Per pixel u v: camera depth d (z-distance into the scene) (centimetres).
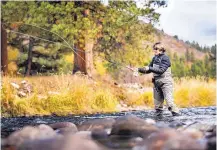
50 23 1669
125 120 467
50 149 355
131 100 1409
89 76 1588
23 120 949
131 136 450
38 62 1736
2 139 463
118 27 1692
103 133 457
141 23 1728
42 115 1123
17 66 1720
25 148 374
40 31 1684
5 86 1168
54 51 1727
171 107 891
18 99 1157
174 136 369
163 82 891
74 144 352
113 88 1465
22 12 1634
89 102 1248
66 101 1210
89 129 520
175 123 592
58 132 512
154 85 909
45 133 442
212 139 376
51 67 1734
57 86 1313
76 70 1647
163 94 900
